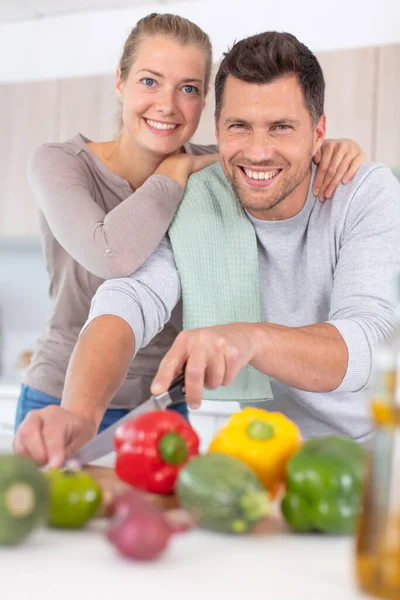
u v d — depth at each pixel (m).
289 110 1.28
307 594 0.52
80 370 1.11
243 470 0.67
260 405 1.43
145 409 0.93
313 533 0.68
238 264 1.42
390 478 0.51
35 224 3.26
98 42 3.55
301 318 1.43
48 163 1.59
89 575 0.55
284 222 1.39
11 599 0.50
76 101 3.20
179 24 1.59
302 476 0.66
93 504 0.67
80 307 1.69
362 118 2.78
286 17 3.25
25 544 0.62
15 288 3.65
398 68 2.75
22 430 0.86
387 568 0.51
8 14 3.64
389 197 1.38
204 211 1.46
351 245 1.34
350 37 3.16
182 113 1.60
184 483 0.66
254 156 1.30
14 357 3.63
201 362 0.91
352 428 1.36
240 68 1.28
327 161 1.43
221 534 0.66
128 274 1.39
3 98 3.32
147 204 1.45
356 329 1.15
